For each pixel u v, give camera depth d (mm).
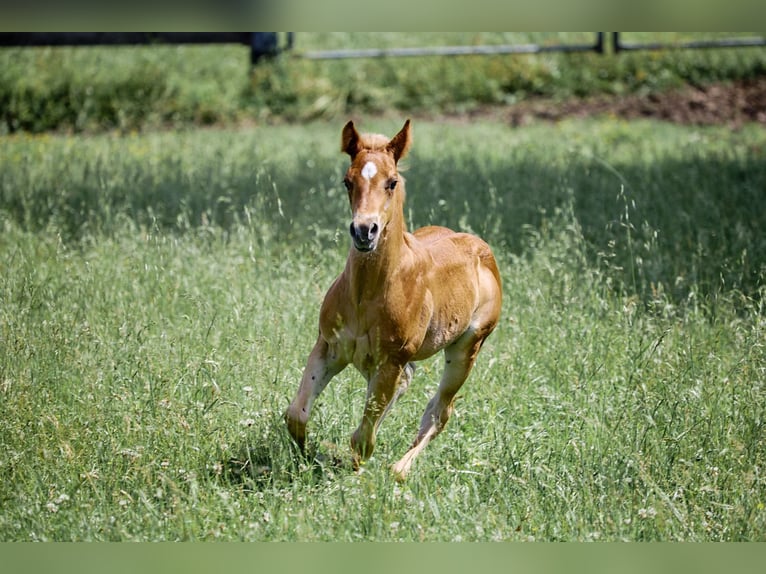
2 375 16641
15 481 14609
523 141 37062
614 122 41844
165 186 28312
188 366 17172
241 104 44250
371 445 15273
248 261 21969
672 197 28375
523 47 47406
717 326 20156
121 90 43062
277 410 16078
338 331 14977
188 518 13742
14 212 25719
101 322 19406
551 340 19625
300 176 29547
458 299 16500
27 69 43500
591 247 24094
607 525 14211
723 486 15523
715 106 45156
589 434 16438
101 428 15812
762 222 26656
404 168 15281
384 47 50750
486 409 17438
